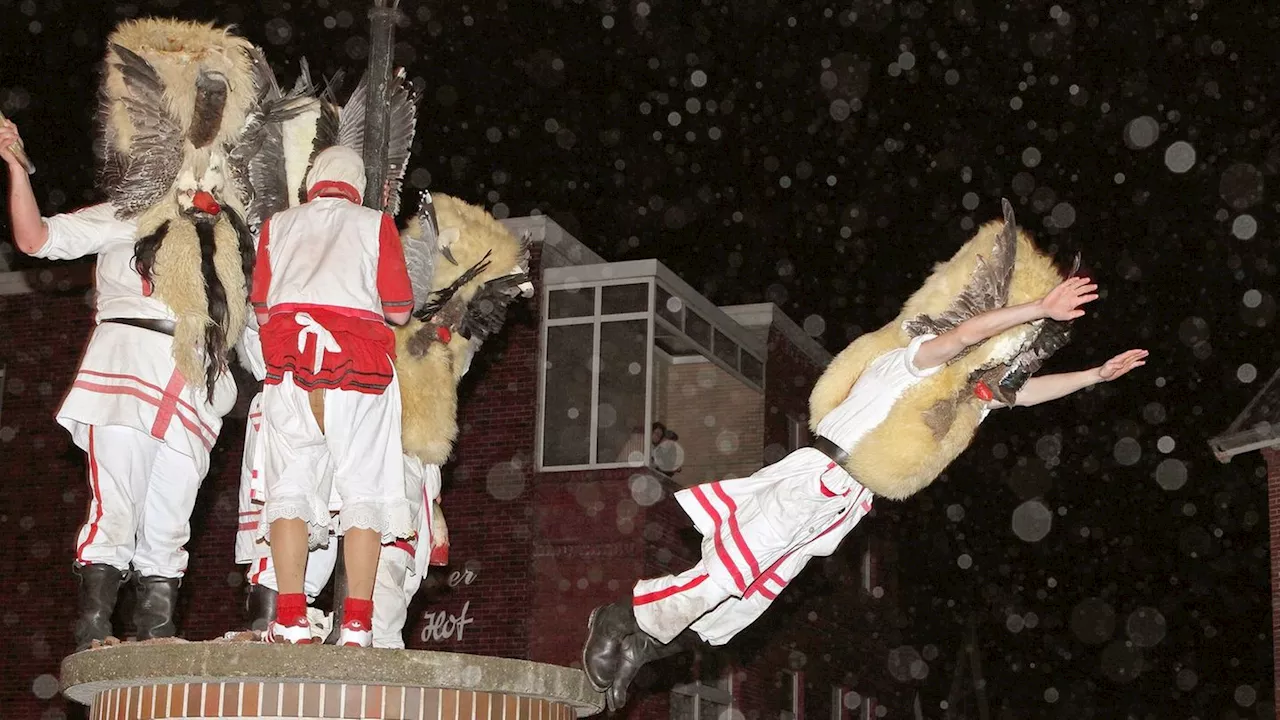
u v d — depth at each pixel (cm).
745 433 2242
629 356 1898
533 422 1883
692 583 692
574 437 1884
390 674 602
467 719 622
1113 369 713
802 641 2306
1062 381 713
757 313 2258
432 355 738
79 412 664
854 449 684
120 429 671
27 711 1852
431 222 753
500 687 630
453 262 752
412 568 754
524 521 1852
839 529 710
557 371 1916
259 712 599
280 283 635
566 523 1848
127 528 668
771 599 710
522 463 1873
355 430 626
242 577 1861
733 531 693
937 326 686
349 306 632
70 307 1964
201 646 595
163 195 694
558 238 1941
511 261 774
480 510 1867
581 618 1811
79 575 661
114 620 1262
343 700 601
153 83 693
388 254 648
